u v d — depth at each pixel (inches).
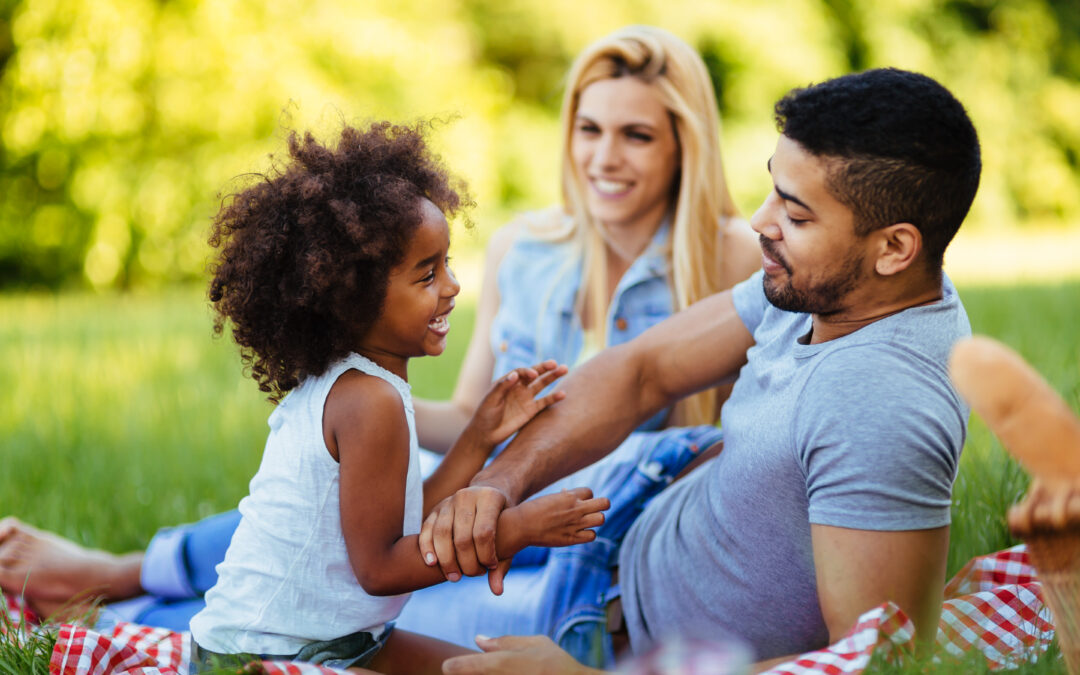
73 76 471.2
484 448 76.4
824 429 58.9
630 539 77.3
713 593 68.7
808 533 63.1
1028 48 683.4
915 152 56.7
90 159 488.4
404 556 67.1
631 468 83.2
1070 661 52.7
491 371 108.0
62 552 92.4
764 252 63.2
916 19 651.5
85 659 68.0
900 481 56.7
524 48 613.0
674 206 103.4
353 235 66.7
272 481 69.3
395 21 527.5
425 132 79.7
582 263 104.5
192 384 187.0
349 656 69.4
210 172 481.7
